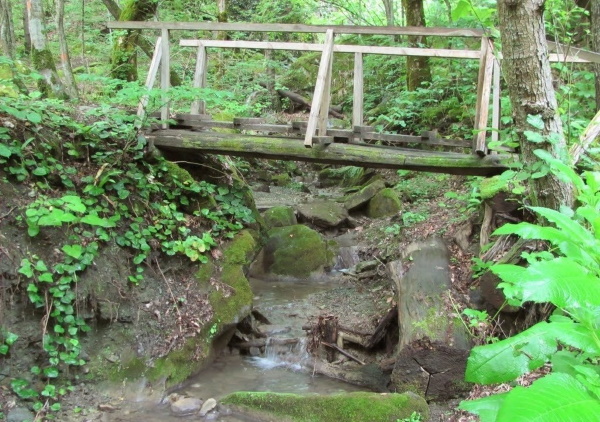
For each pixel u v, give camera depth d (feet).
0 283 12.99
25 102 16.56
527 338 4.25
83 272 14.44
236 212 19.30
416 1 32.71
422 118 28.81
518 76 12.34
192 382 15.46
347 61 46.01
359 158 17.20
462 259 16.72
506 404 2.97
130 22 19.27
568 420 2.77
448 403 12.92
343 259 25.38
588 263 3.93
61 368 13.58
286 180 38.37
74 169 15.98
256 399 13.65
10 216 13.89
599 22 19.31
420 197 27.61
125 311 15.07
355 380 15.52
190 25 18.88
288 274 24.82
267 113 45.50
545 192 12.77
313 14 50.67
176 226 17.51
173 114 20.26
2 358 12.82
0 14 29.76
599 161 14.47
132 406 13.84
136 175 17.08
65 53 24.90
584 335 3.76
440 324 13.46
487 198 15.94
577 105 19.65
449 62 29.37
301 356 17.12
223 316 16.42
